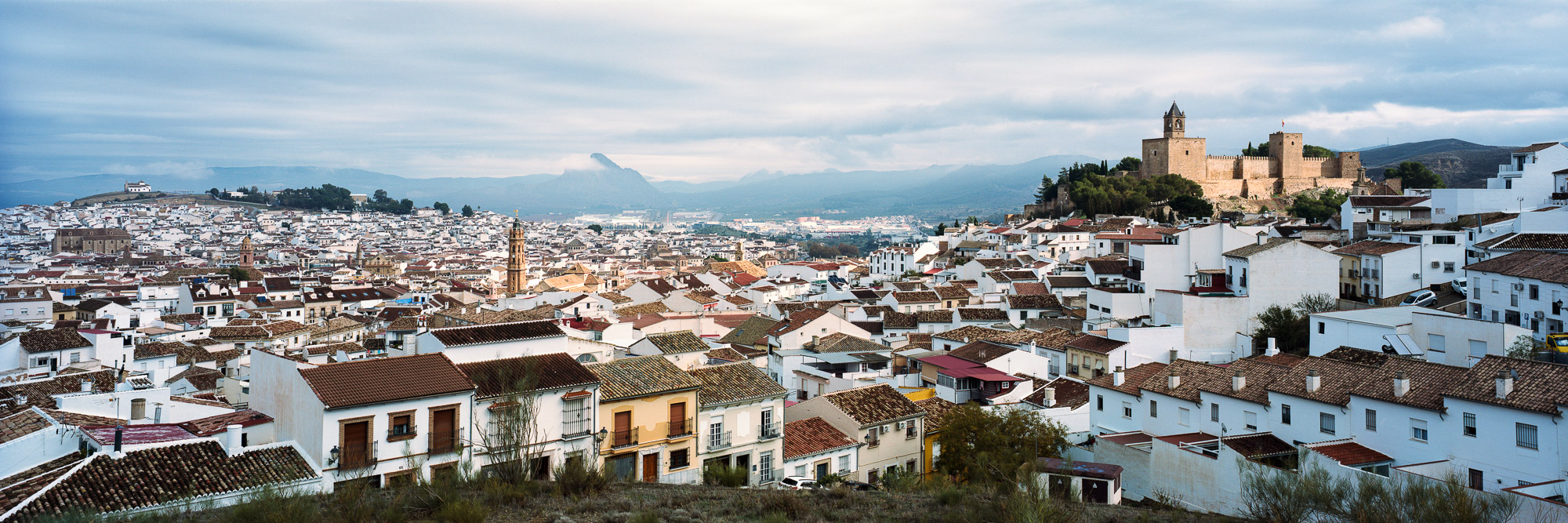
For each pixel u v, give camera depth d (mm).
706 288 193250
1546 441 45625
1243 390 60844
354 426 46000
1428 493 39469
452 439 48938
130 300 174750
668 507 43156
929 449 67938
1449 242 107625
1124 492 58719
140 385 70250
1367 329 77312
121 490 40344
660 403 55438
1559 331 74250
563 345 61469
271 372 51906
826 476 58219
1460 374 52062
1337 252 113188
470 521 37438
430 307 171000
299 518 36656
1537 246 90375
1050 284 141125
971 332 100875
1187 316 94750
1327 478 44094
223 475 42812
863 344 94375
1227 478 50750
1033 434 62219
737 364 63594
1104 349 85000
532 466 47625
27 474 43250
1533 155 126000
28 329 102250
